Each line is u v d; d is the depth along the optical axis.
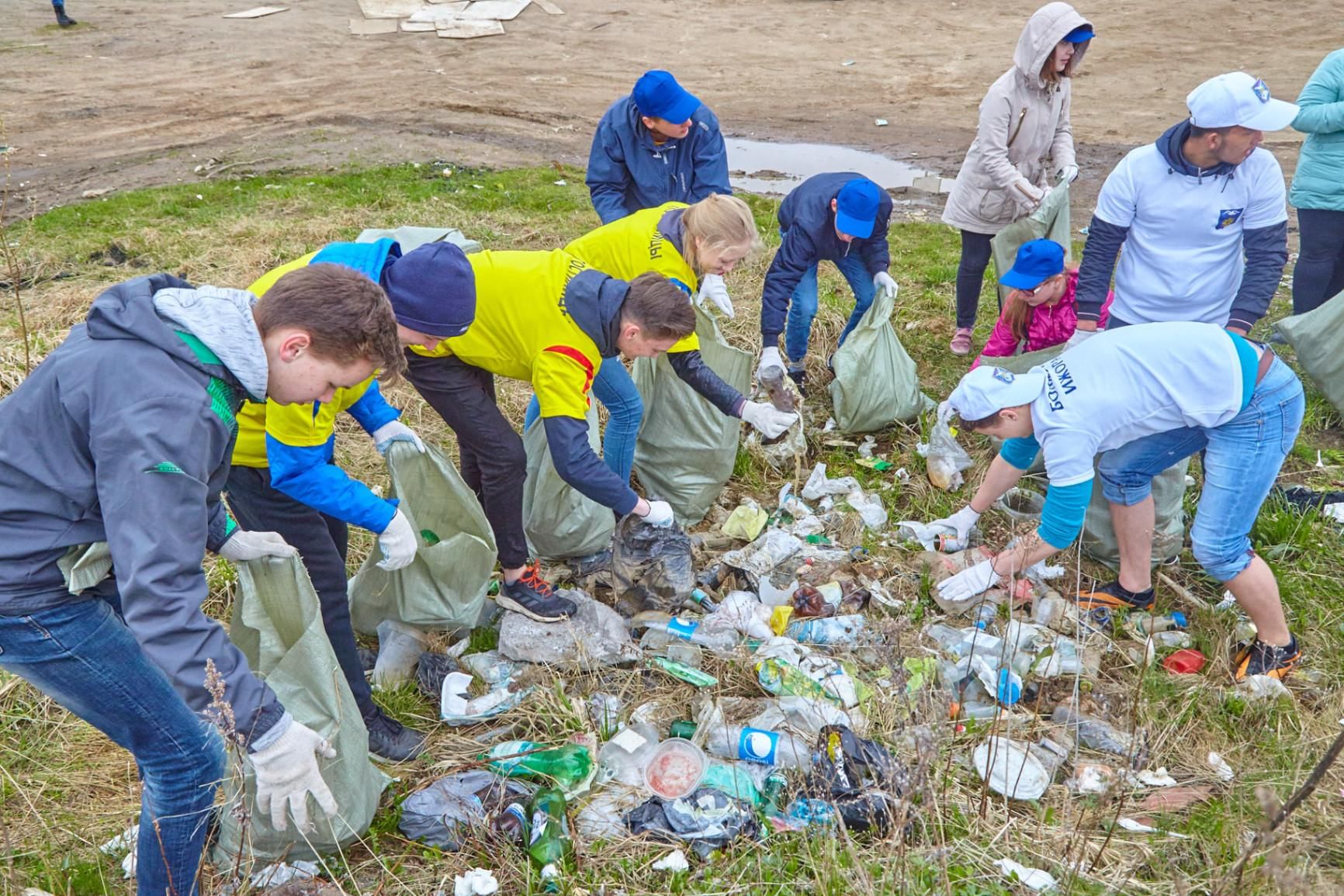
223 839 2.57
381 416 3.09
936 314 6.21
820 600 3.63
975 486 4.43
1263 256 3.83
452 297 2.66
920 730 2.73
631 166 4.58
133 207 8.09
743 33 15.36
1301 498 4.25
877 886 2.51
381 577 3.37
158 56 14.12
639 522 3.41
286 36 15.27
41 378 1.89
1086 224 8.02
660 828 2.74
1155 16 14.90
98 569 2.00
